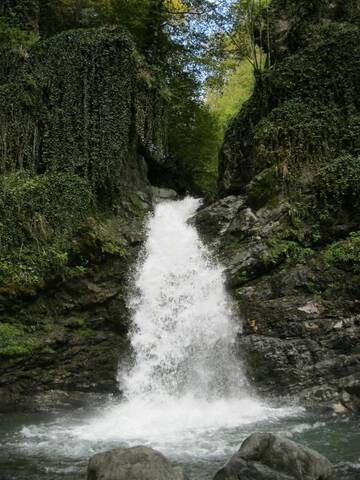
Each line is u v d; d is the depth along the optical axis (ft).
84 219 63.31
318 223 59.06
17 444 37.22
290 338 52.75
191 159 105.60
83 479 29.40
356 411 45.75
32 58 73.72
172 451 34.45
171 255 65.26
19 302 56.75
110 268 62.28
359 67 66.54
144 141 75.20
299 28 79.46
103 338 58.39
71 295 59.67
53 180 63.72
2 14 85.05
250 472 26.13
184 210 77.30
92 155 69.82
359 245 54.90
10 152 68.69
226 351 54.70
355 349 50.80
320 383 49.83
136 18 93.25
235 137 77.41
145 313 60.23
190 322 57.98
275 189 62.64
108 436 39.11
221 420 43.47
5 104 69.72
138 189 76.13
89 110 71.10
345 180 58.59
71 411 49.83
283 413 45.83
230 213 66.90
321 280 54.65
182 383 55.11
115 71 72.33
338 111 65.67
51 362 55.16
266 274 57.77
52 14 91.40
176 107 100.48
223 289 58.13
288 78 70.90
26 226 59.41
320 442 35.99
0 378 52.39
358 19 73.67
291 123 65.77
